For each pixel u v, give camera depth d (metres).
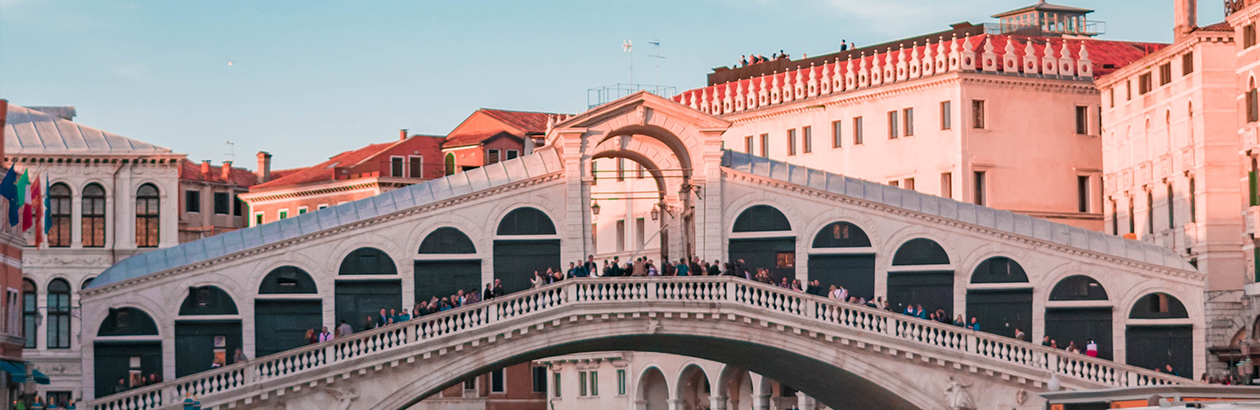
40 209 56.72
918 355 55.03
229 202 91.56
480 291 57.66
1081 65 73.69
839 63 78.62
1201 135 62.41
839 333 54.78
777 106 79.00
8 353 53.84
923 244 59.38
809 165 77.62
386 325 53.12
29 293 67.12
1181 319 59.28
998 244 59.34
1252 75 59.50
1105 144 71.88
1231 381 57.16
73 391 67.06
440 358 53.38
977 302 59.19
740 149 81.38
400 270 57.25
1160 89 66.12
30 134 67.75
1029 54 72.62
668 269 55.44
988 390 55.50
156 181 68.38
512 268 57.81
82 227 67.75
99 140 68.19
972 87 71.44
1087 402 37.72
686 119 59.03
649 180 81.12
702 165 59.06
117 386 55.44
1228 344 61.78
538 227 58.06
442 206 57.69
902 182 73.38
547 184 58.22
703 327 54.72
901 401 56.16
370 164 88.56
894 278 59.22
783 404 75.44
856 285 59.16
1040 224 60.00
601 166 84.12
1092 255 59.28
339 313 56.84
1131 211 69.31
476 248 57.75
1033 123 72.44
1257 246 59.62
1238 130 60.94
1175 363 59.28
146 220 68.19
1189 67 63.53
